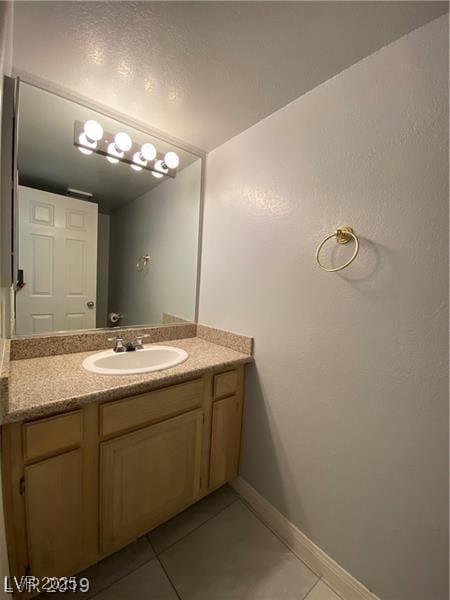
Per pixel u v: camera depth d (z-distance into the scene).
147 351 1.51
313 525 1.17
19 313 1.25
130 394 1.05
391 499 0.93
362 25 0.83
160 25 0.88
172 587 1.05
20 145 1.21
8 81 0.92
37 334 1.31
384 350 0.93
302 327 1.19
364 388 0.99
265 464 1.39
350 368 1.03
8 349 1.07
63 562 0.94
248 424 1.48
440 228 0.80
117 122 1.41
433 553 0.84
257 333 1.41
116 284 1.57
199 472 1.33
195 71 1.07
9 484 0.82
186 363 1.30
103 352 1.42
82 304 1.46
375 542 0.98
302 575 1.12
